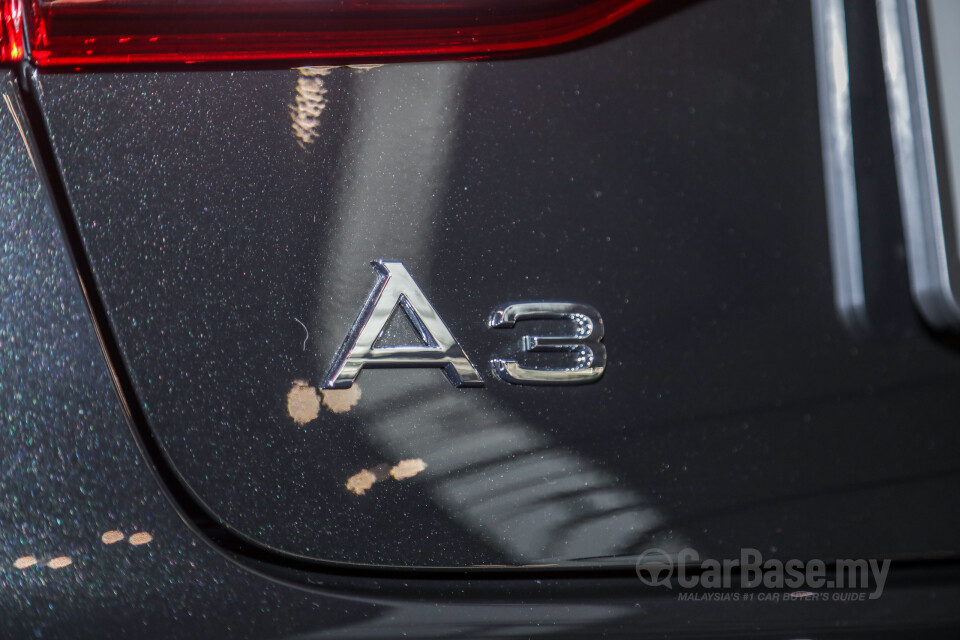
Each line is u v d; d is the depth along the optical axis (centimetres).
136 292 55
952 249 59
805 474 58
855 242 59
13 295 54
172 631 54
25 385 54
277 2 55
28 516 54
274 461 55
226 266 55
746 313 58
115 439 54
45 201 54
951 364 60
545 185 57
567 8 57
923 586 59
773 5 59
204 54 55
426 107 56
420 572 56
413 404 56
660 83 58
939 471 59
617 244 57
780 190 59
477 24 56
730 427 58
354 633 55
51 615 54
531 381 56
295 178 55
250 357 55
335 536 55
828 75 59
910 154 59
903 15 59
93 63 55
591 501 57
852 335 59
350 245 56
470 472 56
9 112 54
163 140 55
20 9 54
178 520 55
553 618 56
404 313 56
